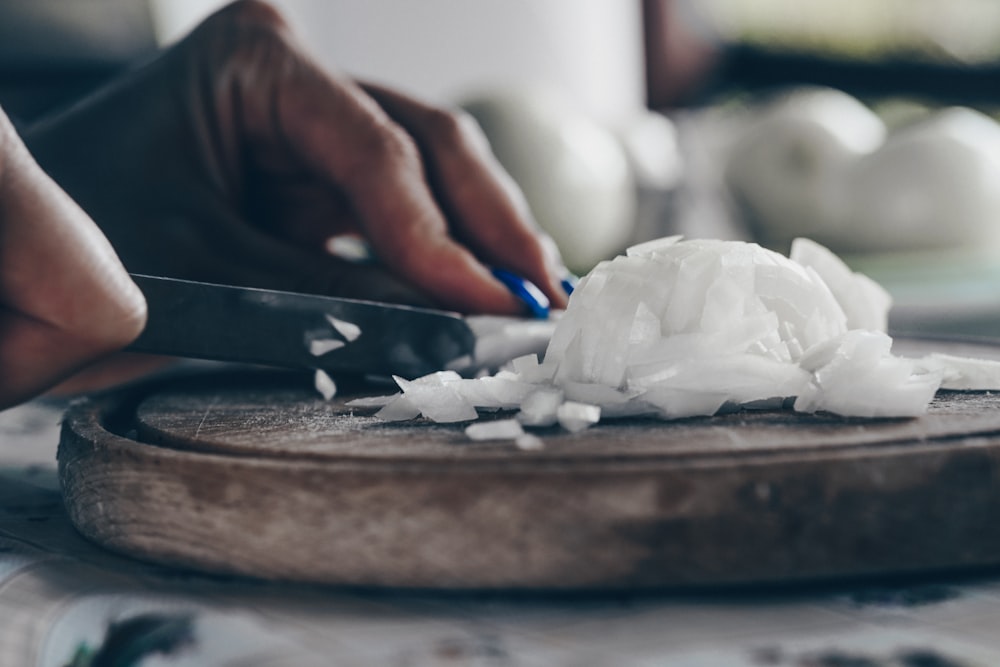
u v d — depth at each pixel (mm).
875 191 795
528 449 311
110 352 361
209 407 389
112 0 883
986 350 469
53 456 442
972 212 781
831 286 402
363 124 476
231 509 309
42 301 346
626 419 344
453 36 1095
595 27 1120
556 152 767
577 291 358
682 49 1209
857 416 339
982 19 1102
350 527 302
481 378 359
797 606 293
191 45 490
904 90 1143
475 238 492
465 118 502
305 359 400
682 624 282
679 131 979
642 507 296
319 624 283
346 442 326
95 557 328
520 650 270
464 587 299
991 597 297
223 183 494
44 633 292
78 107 501
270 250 474
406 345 409
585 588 297
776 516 299
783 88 1192
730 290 349
